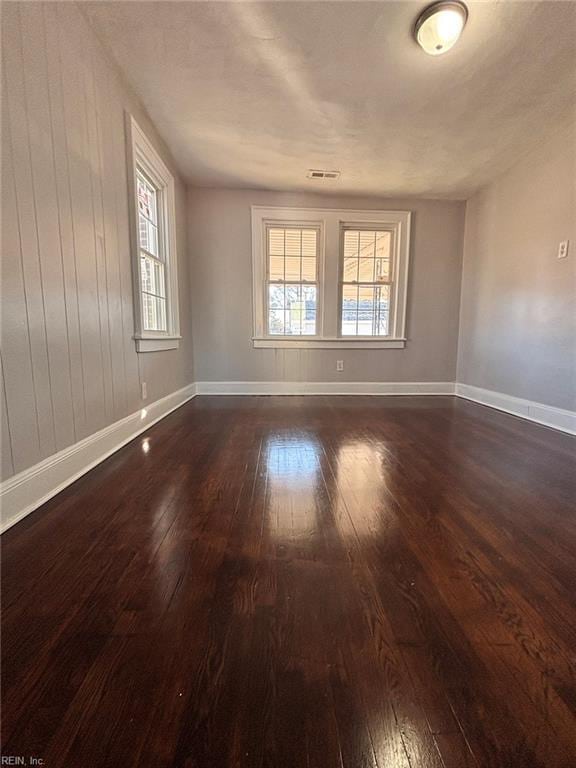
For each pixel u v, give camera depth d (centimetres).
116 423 224
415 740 64
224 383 437
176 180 357
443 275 439
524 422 307
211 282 419
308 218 416
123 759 60
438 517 144
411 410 355
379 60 207
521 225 332
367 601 98
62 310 166
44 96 152
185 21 183
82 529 133
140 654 80
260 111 259
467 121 271
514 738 64
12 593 99
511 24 182
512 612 94
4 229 130
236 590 101
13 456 135
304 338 434
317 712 68
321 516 144
